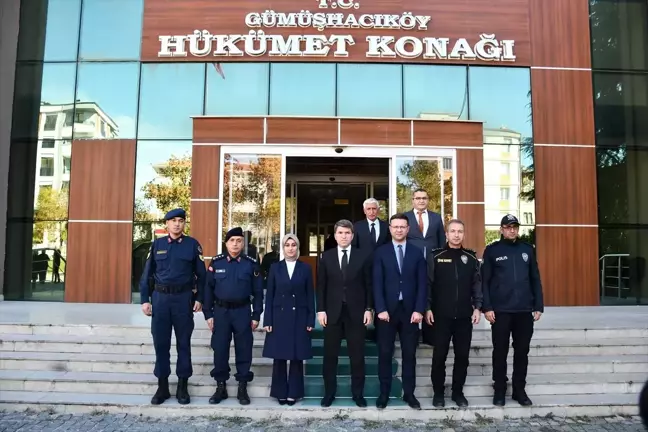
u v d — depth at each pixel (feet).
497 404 15.90
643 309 29.19
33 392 16.87
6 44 32.48
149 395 16.69
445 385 17.49
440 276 15.83
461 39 31.99
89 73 32.27
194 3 31.91
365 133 29.17
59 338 19.70
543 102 32.32
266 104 31.83
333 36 31.60
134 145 31.55
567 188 31.96
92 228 30.94
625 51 33.60
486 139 32.17
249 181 29.01
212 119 29.12
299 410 15.51
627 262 32.19
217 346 15.93
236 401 16.17
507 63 32.27
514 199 31.94
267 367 17.90
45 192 31.83
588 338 20.76
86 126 31.91
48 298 31.19
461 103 32.17
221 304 16.03
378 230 18.76
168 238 16.11
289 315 15.80
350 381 17.28
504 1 32.53
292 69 32.01
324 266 16.01
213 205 28.73
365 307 15.84
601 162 32.78
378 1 31.91
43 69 32.45
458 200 29.12
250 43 31.55
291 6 31.73
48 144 32.04
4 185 31.65
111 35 32.40
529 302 15.81
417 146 29.22
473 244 28.91
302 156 29.14
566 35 32.73
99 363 18.04
